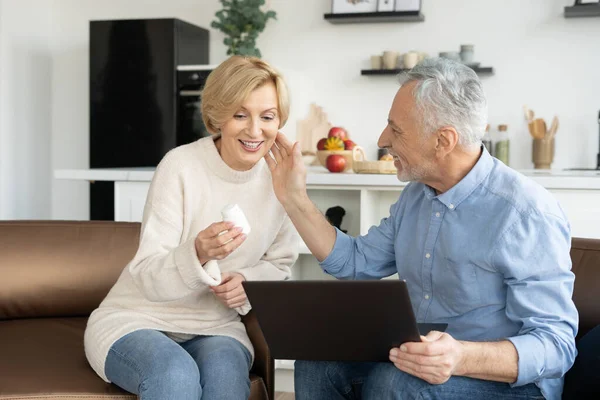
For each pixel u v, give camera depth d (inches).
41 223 104.1
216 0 230.7
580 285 80.7
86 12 239.8
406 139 73.7
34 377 79.0
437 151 73.1
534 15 207.2
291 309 67.2
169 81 211.6
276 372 135.3
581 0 195.9
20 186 229.9
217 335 84.7
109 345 78.7
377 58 212.5
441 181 75.6
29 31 232.4
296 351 71.2
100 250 103.1
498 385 69.3
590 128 204.8
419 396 68.1
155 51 212.4
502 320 72.7
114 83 215.9
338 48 221.1
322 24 221.9
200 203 85.9
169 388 72.1
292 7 223.6
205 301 86.1
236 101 81.4
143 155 215.3
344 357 70.4
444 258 74.7
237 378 77.5
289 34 224.4
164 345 76.5
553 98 207.2
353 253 84.0
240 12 212.4
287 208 84.3
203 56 228.1
